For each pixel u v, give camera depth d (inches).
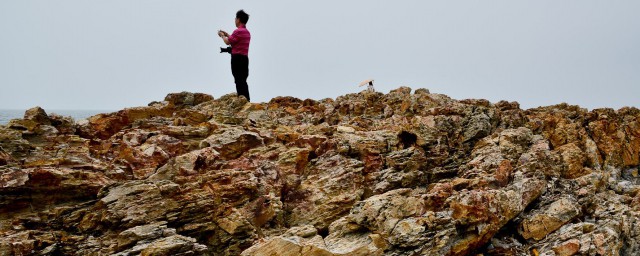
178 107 998.4
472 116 898.1
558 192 687.1
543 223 587.8
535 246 564.7
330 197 642.8
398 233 480.7
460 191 573.6
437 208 531.2
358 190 660.1
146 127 776.3
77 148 623.5
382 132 844.6
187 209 514.9
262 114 951.0
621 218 619.5
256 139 738.8
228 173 590.9
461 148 839.7
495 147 794.8
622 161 1007.0
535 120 981.8
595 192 751.1
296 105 1191.6
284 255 454.9
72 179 520.4
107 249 453.7
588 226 581.9
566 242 544.1
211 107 968.9
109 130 765.9
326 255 457.7
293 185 664.4
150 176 580.1
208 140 711.7
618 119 1156.5
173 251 445.7
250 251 462.0
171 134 724.7
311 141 758.5
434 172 735.1
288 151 711.7
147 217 494.0
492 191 569.0
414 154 738.8
